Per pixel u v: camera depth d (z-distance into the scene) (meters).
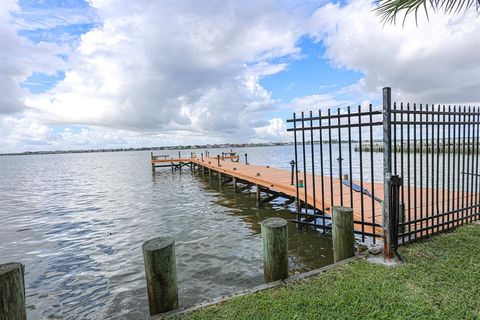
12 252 7.84
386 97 4.07
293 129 7.05
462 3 3.62
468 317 2.68
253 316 2.87
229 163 23.97
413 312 2.80
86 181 26.33
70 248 8.05
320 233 7.82
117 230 9.70
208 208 12.77
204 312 2.99
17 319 2.37
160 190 18.89
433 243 4.42
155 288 3.08
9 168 53.84
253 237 8.40
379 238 5.47
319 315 2.83
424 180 14.98
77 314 4.80
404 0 3.63
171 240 3.28
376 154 48.81
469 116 5.02
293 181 10.92
